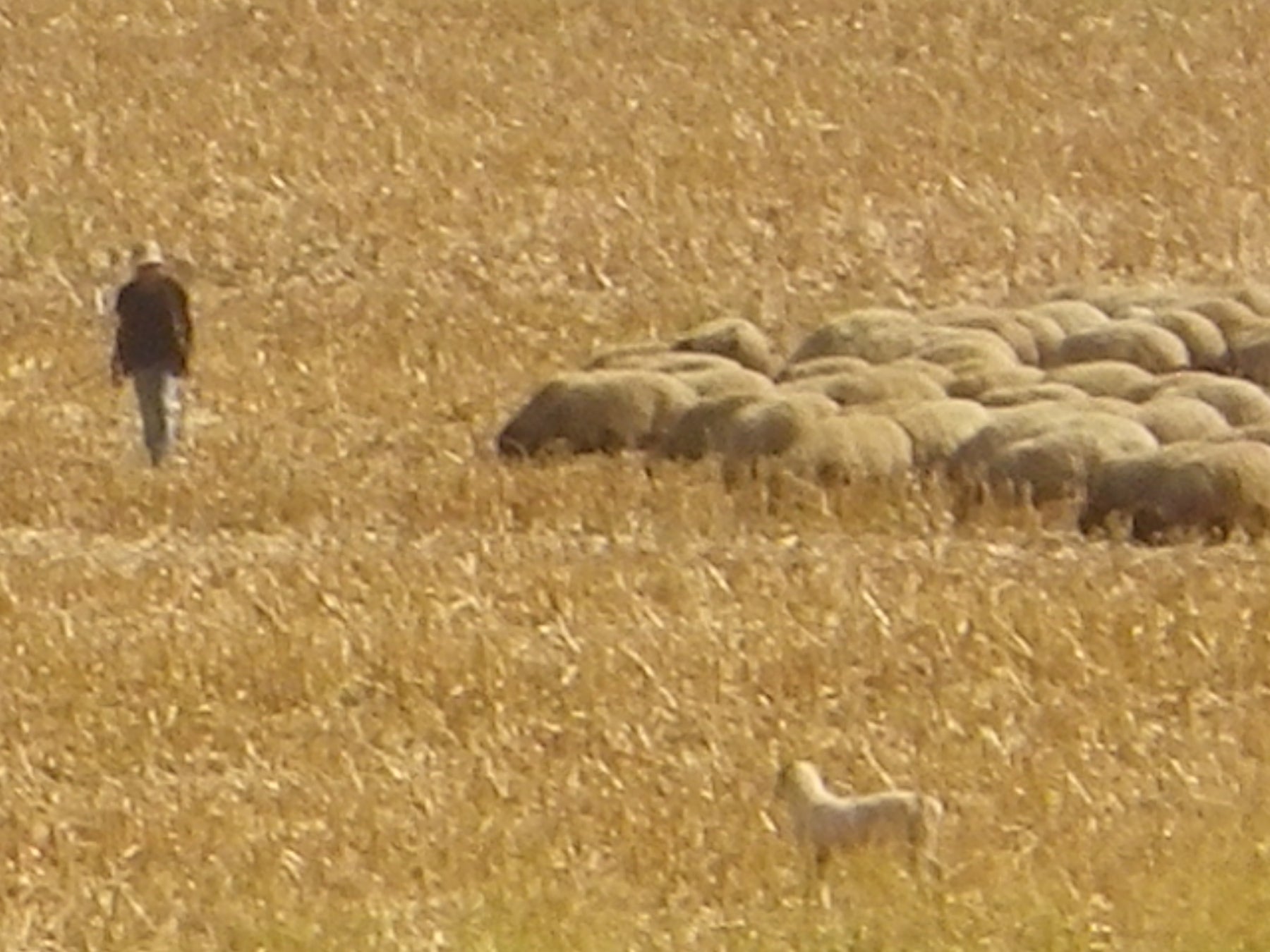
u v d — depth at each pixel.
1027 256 124.31
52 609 72.19
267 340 110.50
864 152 139.50
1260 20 165.00
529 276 122.25
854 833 54.78
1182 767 60.34
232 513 84.00
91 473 88.38
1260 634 69.75
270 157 137.75
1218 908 51.09
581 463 87.88
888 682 66.50
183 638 69.12
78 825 57.69
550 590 73.31
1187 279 121.38
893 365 93.44
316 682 66.25
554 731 63.28
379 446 93.38
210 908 53.00
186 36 158.38
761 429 87.38
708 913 51.97
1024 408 87.69
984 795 58.44
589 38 159.38
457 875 54.25
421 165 137.25
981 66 155.12
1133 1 168.25
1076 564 77.19
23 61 153.50
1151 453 83.19
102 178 135.25
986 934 50.25
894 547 79.56
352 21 161.88
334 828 57.19
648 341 107.19
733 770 60.47
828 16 164.00
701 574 74.81
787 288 120.19
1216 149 141.12
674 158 138.12
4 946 51.38
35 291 121.00
